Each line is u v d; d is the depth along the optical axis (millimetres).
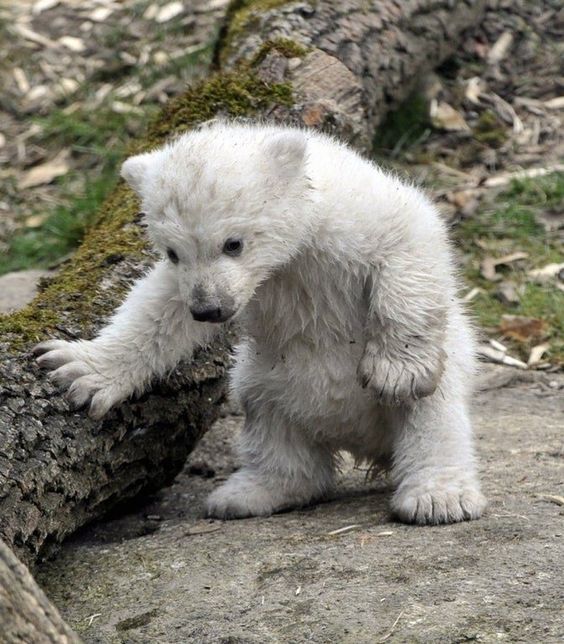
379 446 9344
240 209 7902
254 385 9242
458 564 7191
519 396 12156
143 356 8711
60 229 16172
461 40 18156
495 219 15039
